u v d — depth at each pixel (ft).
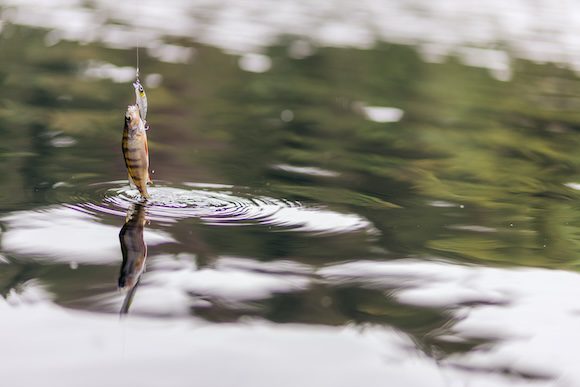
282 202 23.94
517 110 40.52
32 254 18.78
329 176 27.20
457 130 35.55
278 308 16.69
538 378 14.55
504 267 19.67
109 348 14.69
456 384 14.16
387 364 14.69
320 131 33.76
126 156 21.62
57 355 14.35
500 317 16.88
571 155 32.42
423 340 15.67
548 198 26.25
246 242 20.34
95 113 33.99
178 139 31.01
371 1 81.20
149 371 13.97
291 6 74.59
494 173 29.04
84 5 67.21
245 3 74.49
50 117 32.81
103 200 22.99
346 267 19.12
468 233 22.15
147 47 50.44
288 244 20.42
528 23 72.18
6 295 16.56
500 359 15.12
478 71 49.80
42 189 23.68
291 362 14.55
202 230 21.01
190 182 25.39
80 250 19.17
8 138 29.25
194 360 14.43
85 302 16.43
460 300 17.61
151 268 18.31
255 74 44.86
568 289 18.52
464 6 81.05
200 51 50.29
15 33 51.72
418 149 31.83
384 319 16.49
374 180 27.12
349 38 58.54
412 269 19.24
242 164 27.99
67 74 41.37
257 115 35.94
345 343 15.37
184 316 16.07
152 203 22.99
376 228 22.08
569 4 86.02
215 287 17.51
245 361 14.49
